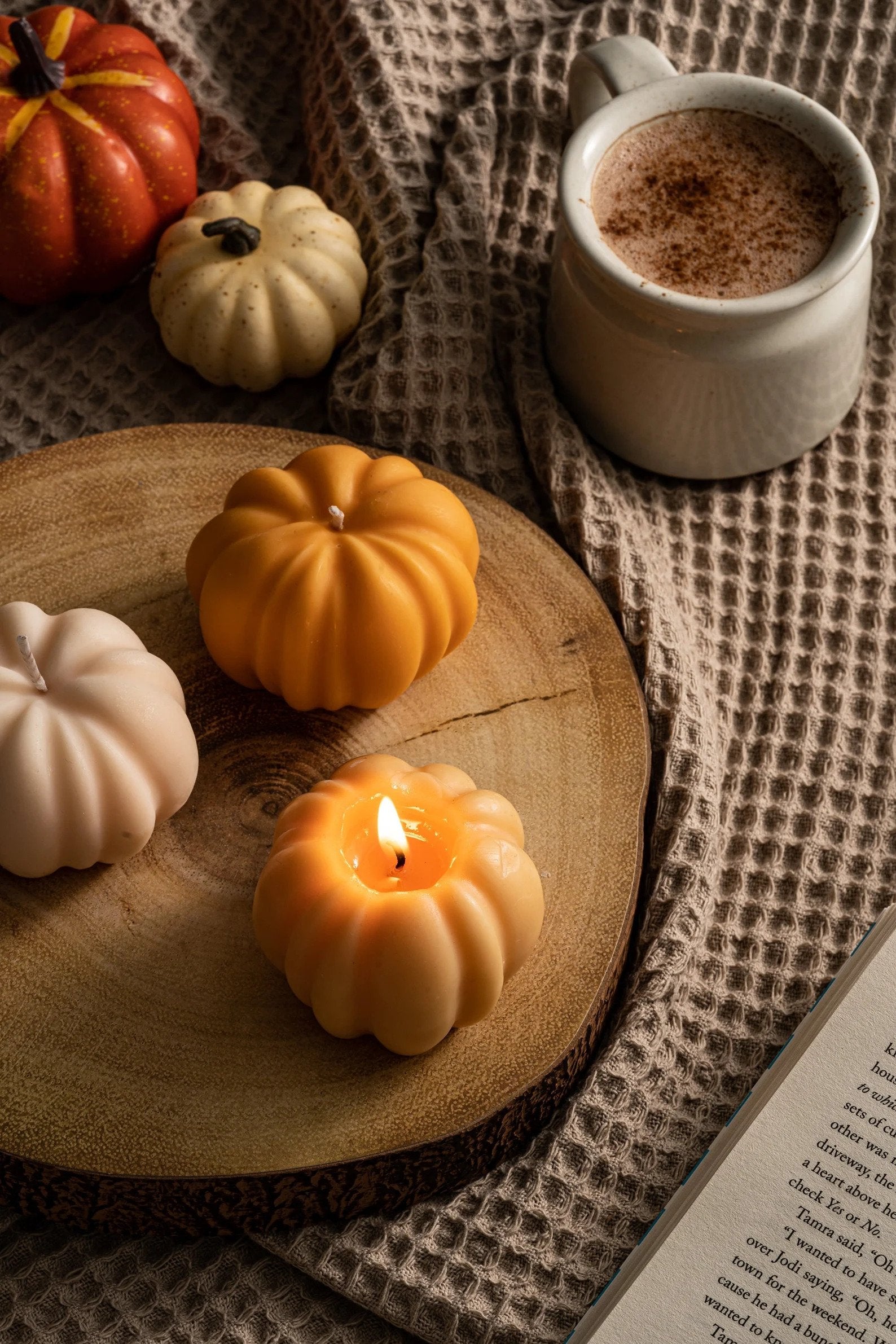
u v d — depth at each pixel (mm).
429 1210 708
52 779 696
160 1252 708
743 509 807
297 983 692
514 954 694
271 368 810
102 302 841
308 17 865
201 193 859
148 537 769
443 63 853
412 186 833
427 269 811
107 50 816
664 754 756
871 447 816
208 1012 703
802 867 753
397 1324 696
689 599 795
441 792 703
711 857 746
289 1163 685
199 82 862
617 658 754
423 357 802
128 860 724
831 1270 679
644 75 783
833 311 763
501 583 765
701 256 765
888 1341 671
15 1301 700
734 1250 681
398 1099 694
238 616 720
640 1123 714
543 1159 709
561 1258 699
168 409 825
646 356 766
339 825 695
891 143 842
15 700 701
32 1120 688
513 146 847
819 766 769
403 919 678
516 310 822
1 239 800
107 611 756
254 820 731
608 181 779
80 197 798
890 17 843
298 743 742
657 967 729
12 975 706
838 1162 689
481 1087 695
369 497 733
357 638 717
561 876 724
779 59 847
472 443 802
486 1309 692
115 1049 697
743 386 767
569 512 785
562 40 844
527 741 742
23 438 818
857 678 783
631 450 800
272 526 727
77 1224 706
